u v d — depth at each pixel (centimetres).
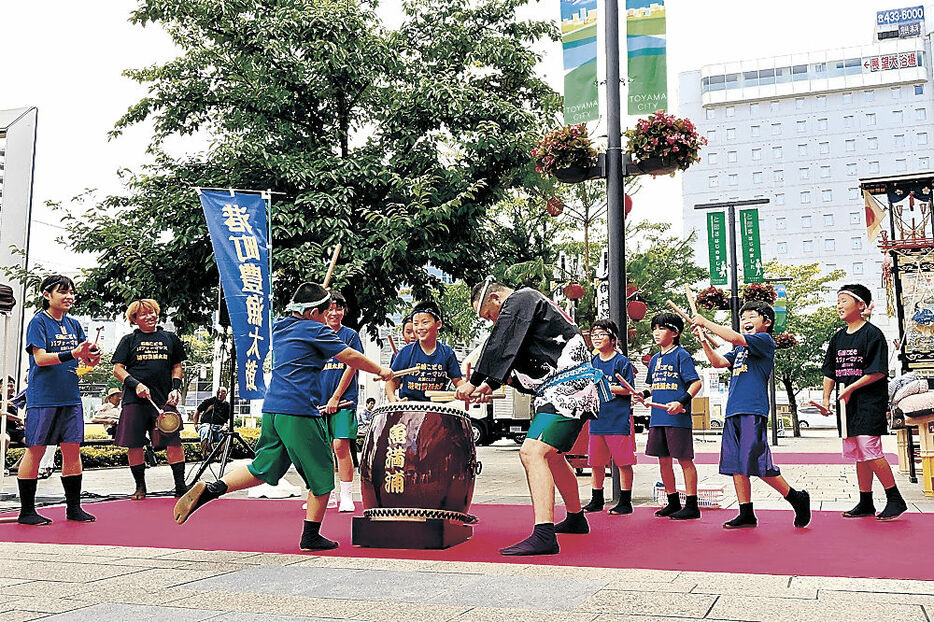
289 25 1195
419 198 1137
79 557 453
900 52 7531
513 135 1191
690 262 2420
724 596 337
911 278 1128
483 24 1318
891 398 966
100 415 1501
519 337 479
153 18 1231
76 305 1238
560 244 1595
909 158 7488
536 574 393
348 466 675
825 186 7656
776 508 678
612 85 810
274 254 1088
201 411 1320
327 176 1145
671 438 630
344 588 360
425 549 469
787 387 2944
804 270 3102
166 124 1248
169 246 1170
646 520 616
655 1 816
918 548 464
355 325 1264
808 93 7700
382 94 1256
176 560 440
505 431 1883
